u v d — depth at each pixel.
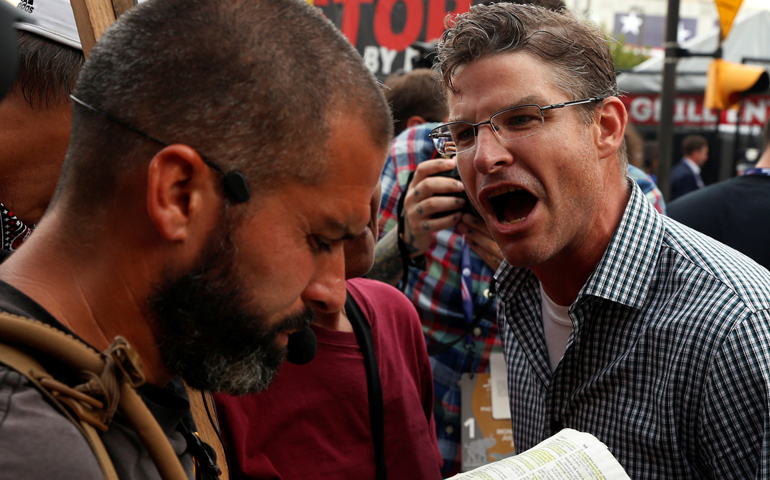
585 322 1.26
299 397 1.19
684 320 1.13
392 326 1.39
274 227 0.73
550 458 0.92
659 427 1.15
